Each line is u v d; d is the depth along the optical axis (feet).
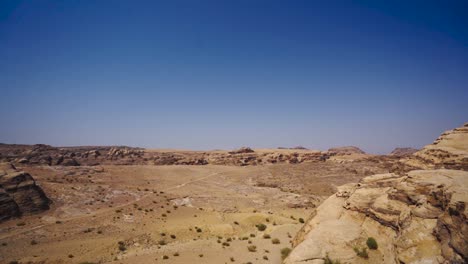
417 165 123.75
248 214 194.49
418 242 59.88
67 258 111.24
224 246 127.24
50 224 154.81
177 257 113.50
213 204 222.48
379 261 65.57
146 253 120.88
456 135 127.24
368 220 81.00
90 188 229.45
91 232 145.89
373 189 91.15
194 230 157.28
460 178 66.18
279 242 125.08
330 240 74.18
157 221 172.24
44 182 224.12
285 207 229.66
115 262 108.88
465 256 47.06
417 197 70.54
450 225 54.60
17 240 129.49
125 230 151.33
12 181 183.52
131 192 234.38
